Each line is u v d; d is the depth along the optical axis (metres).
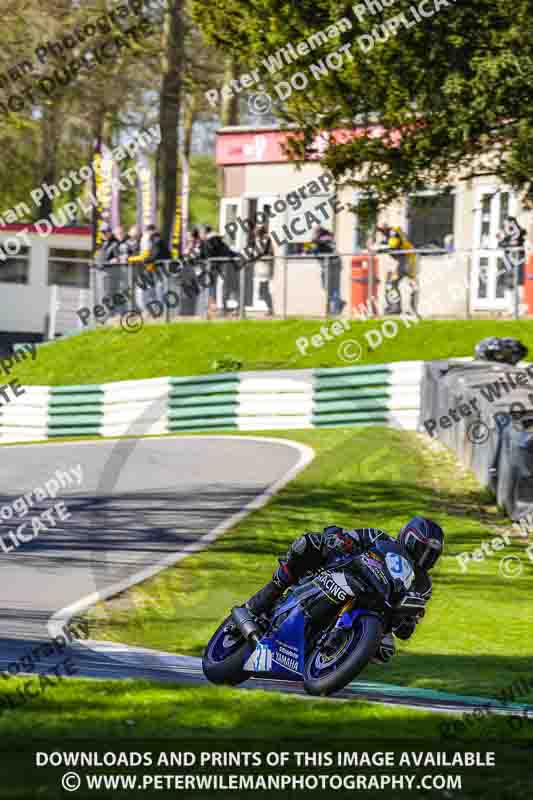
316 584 21.91
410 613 21.78
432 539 22.33
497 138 52.31
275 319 88.81
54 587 35.66
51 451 69.38
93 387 82.62
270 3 51.22
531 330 77.44
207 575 38.03
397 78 50.47
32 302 124.00
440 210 91.38
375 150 53.44
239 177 101.06
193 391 79.12
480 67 48.12
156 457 63.56
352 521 47.25
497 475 51.03
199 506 49.94
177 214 116.44
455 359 74.25
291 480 55.06
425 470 57.56
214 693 19.98
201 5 53.94
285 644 22.05
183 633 30.72
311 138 55.56
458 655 29.14
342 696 21.64
